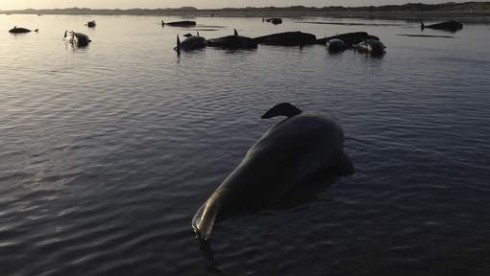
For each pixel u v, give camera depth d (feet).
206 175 38.19
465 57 121.80
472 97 69.05
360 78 88.22
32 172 39.32
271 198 33.24
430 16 461.37
